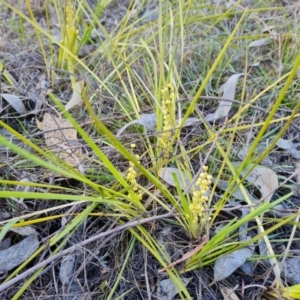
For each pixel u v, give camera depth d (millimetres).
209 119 353
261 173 299
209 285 255
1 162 311
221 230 246
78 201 276
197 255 248
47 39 476
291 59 435
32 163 313
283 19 486
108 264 271
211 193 269
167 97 296
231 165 277
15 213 289
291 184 310
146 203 282
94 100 379
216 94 390
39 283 265
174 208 260
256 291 255
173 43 440
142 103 372
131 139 331
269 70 428
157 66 407
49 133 331
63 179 302
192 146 331
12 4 539
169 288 256
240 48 446
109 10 561
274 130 341
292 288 240
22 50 452
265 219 277
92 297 258
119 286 262
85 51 460
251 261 268
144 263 263
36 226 287
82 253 270
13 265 268
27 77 413
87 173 306
